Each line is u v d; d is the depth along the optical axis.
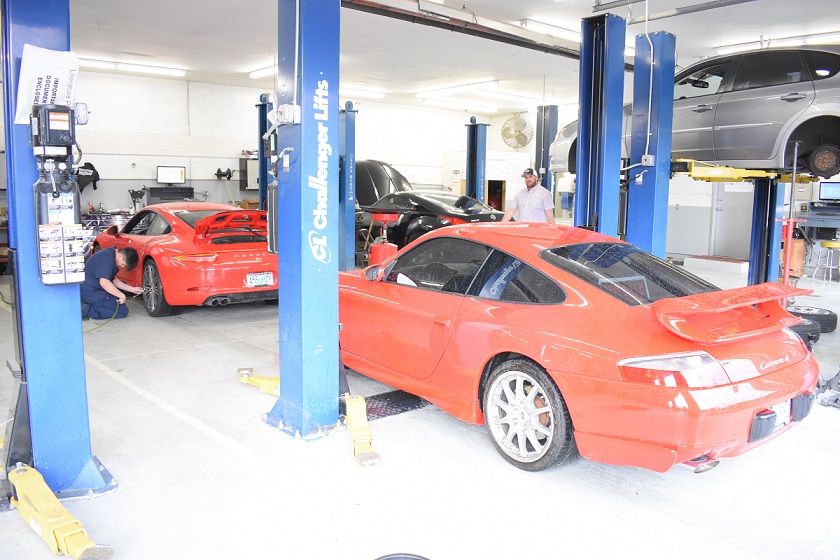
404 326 3.68
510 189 17.05
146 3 8.72
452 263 3.60
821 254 10.78
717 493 2.90
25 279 2.61
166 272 6.18
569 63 12.73
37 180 2.57
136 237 7.01
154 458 3.21
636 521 2.64
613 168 5.27
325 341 3.49
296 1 3.15
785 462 3.24
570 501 2.80
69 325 2.74
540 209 7.29
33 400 2.70
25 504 2.55
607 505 2.77
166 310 6.59
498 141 21.20
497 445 3.20
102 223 12.04
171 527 2.56
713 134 6.61
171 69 13.34
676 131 7.00
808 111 5.82
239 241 6.51
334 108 3.32
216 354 5.26
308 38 3.17
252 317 6.84
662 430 2.48
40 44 2.47
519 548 2.43
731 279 9.98
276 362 5.02
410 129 19.23
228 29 10.09
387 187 13.02
